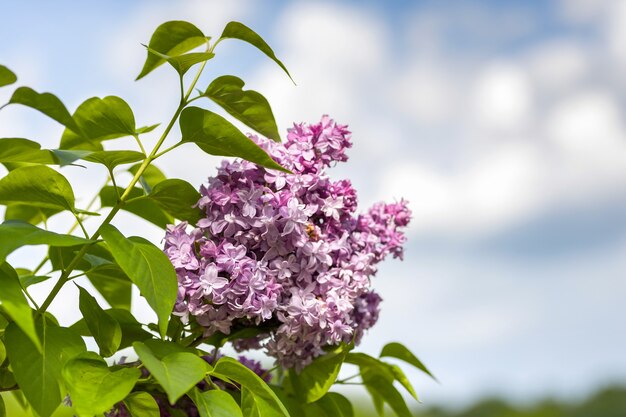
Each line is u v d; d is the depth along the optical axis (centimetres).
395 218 88
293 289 79
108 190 90
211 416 70
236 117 83
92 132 81
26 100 72
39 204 77
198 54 76
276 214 78
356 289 81
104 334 77
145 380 74
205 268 76
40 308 74
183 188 79
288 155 81
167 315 71
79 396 67
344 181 82
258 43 79
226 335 82
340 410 89
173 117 77
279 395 84
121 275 91
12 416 125
